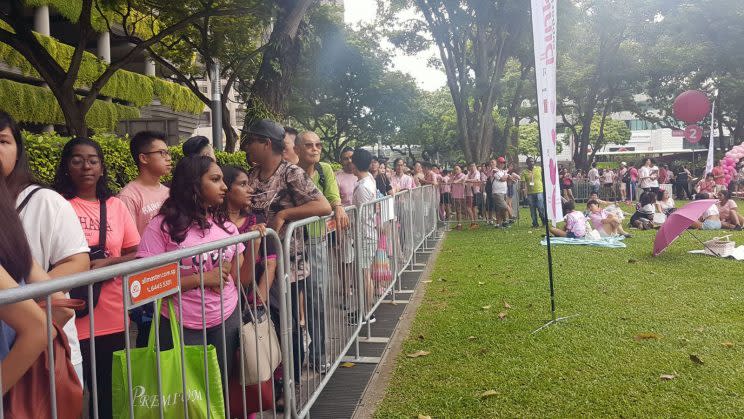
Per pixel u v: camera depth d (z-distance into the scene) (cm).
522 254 1002
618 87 3531
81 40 1153
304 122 3447
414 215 970
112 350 284
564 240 1147
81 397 186
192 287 259
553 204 581
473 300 664
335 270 446
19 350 161
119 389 218
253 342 294
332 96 3409
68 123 1155
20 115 1739
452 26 2141
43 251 229
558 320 563
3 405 166
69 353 185
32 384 172
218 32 1617
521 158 6038
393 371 456
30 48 1131
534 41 587
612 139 6062
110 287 260
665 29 2938
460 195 1612
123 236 327
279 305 329
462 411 372
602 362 448
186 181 284
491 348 491
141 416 216
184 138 3141
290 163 405
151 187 394
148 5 1442
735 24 2736
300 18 1122
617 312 588
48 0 1709
